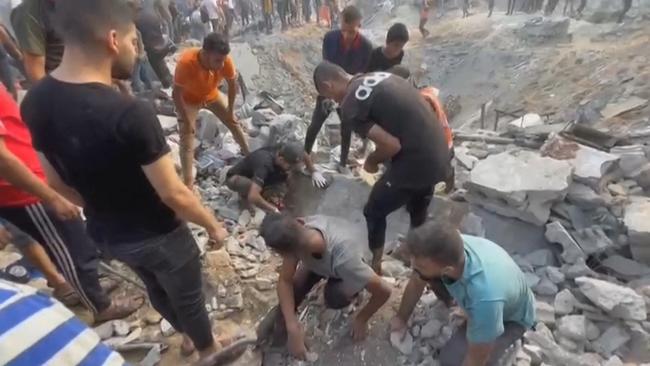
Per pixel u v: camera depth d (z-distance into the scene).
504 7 19.33
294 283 2.82
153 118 1.73
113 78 1.90
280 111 7.28
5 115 2.43
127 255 2.04
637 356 2.61
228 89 4.18
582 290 2.76
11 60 5.30
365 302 2.95
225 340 2.75
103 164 1.73
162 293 2.40
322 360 2.67
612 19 14.79
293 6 17.16
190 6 13.15
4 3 5.72
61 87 1.65
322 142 6.04
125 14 1.73
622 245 3.17
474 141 4.92
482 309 2.16
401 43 4.27
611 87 10.40
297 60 15.81
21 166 2.07
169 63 8.63
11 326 0.78
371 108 2.66
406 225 3.71
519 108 12.05
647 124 6.79
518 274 2.35
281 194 4.12
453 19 19.67
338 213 3.95
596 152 3.63
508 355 2.49
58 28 1.64
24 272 3.17
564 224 3.29
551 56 13.81
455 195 3.77
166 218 2.03
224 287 3.16
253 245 3.52
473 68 15.87
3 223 2.68
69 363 0.83
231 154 4.86
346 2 21.67
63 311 0.89
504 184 3.32
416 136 2.64
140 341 2.81
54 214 2.41
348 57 4.44
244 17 16.38
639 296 2.65
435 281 2.50
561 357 2.55
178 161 4.52
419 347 2.68
